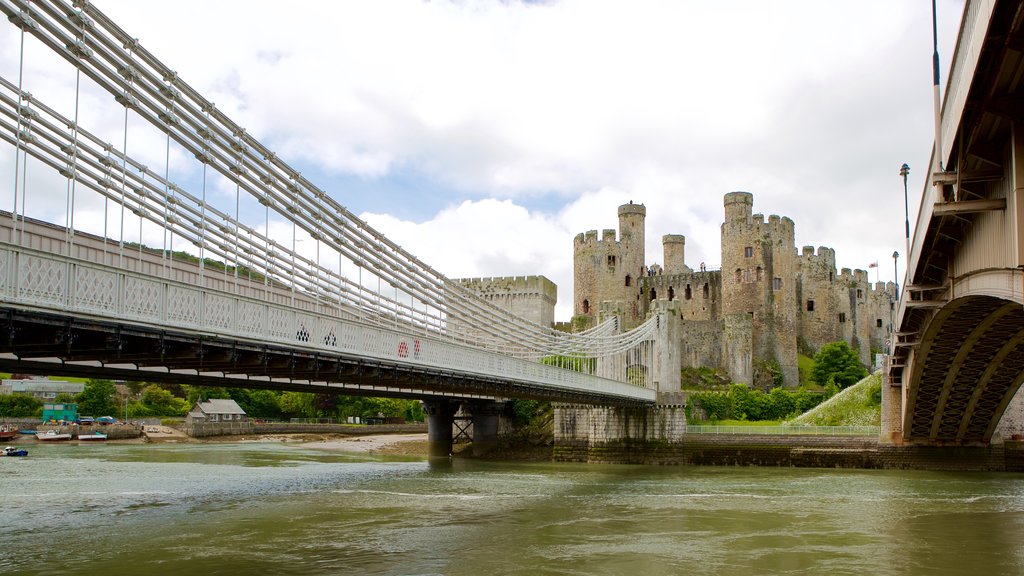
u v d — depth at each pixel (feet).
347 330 91.04
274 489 130.52
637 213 350.23
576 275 346.74
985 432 172.04
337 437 320.29
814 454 187.01
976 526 97.04
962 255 85.46
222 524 93.09
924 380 148.25
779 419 243.81
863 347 350.84
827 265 345.31
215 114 80.33
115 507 105.91
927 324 117.80
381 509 107.86
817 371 300.81
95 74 67.97
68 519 95.40
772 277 311.68
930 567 74.38
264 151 86.53
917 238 91.86
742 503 118.42
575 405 214.28
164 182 73.26
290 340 81.76
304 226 91.97
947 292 95.25
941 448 176.04
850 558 77.97
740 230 314.55
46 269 55.77
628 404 195.83
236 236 80.59
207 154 78.84
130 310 62.64
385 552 78.02
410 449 249.75
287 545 80.84
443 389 140.77
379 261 105.19
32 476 147.02
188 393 377.09
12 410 320.09
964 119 61.67
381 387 135.95
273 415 383.45
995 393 155.02
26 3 62.39
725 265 317.83
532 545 82.94
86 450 231.50
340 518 99.19
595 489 137.39
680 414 205.67
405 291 110.63
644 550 80.84
